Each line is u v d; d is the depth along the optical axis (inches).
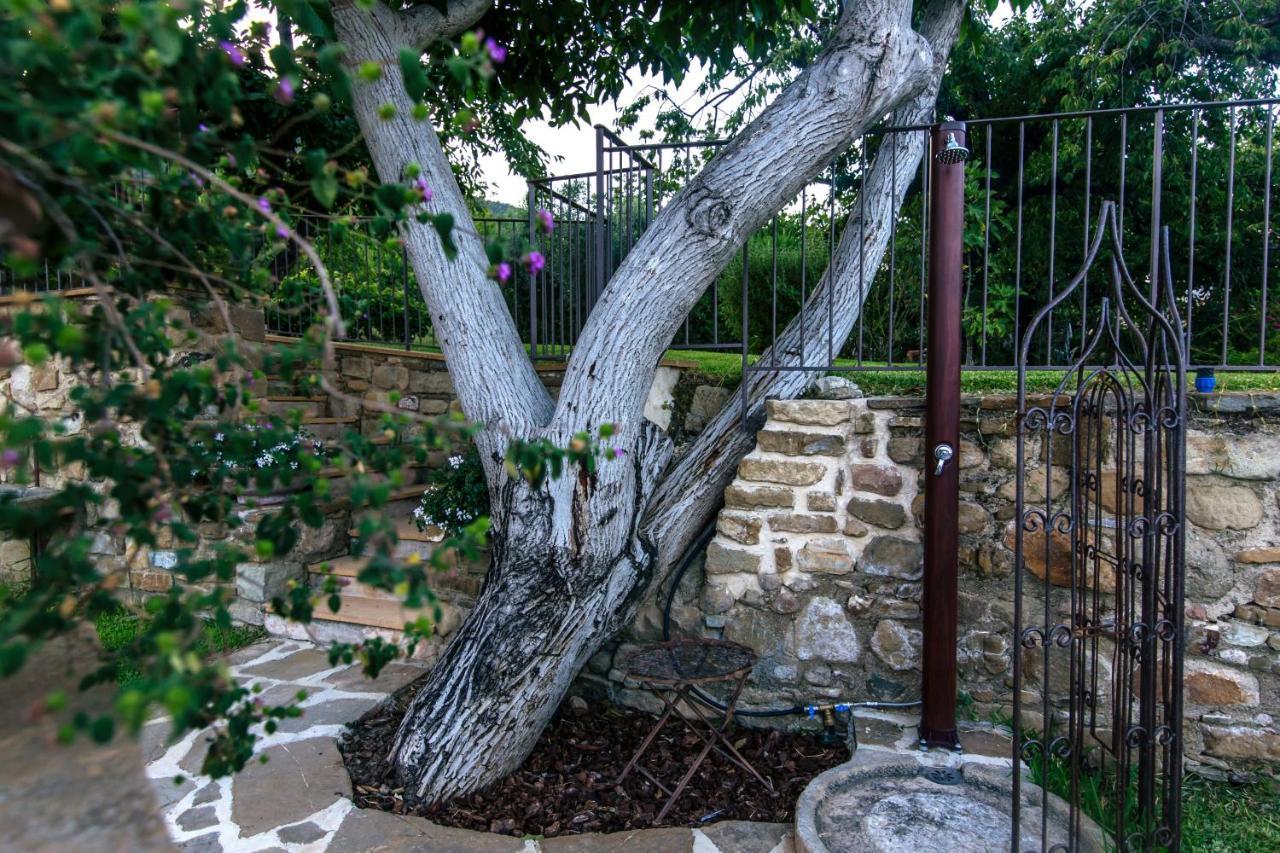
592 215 151.1
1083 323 91.4
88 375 49.9
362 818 94.3
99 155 35.7
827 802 95.0
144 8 32.3
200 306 54.8
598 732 123.1
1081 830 87.3
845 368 119.8
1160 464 83.2
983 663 115.0
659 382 149.7
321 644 150.7
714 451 127.9
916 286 255.9
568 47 175.8
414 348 199.5
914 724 113.0
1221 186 299.4
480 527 44.5
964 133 103.6
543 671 103.7
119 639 143.2
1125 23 301.1
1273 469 101.8
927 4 160.9
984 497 114.7
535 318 152.0
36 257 34.9
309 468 48.2
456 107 186.5
